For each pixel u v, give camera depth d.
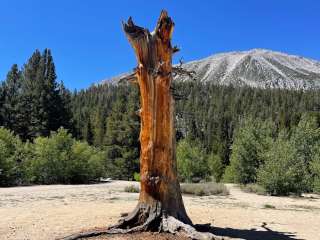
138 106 54.56
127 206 16.38
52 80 62.03
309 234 11.20
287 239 10.42
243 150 35.44
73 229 10.59
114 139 54.06
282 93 145.25
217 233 10.78
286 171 26.12
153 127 9.67
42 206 15.96
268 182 25.95
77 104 114.12
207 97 148.50
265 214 15.23
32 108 58.75
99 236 9.17
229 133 105.94
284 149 27.59
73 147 35.69
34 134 57.50
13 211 14.28
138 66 9.67
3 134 33.59
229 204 18.75
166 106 9.71
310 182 29.47
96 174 38.06
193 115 122.69
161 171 9.72
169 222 9.41
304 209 17.84
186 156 41.50
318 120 53.75
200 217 13.66
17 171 30.89
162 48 9.62
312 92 143.75
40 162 32.91
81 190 25.34
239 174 35.47
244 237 10.45
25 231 10.38
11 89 68.50
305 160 34.56
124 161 52.28
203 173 42.28
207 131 108.88
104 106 100.75
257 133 35.97
